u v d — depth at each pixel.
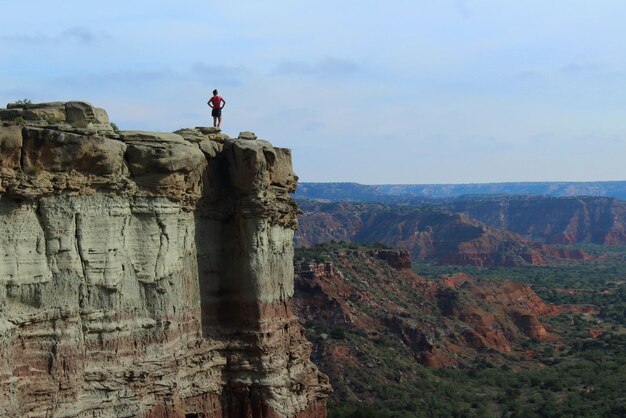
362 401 123.25
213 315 41.56
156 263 36.12
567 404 123.56
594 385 136.38
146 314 35.94
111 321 34.28
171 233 36.81
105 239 34.00
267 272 42.25
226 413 40.97
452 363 154.12
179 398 37.31
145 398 35.06
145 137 36.34
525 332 186.12
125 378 34.41
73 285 32.94
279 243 43.47
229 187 42.06
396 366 139.25
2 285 30.78
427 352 152.25
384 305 166.62
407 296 178.38
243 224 41.59
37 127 32.41
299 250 184.12
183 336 38.44
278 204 43.22
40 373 31.81
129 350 35.00
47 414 31.72
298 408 43.56
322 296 159.12
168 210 36.47
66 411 32.28
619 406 119.06
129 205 35.25
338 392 125.25
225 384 41.06
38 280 31.94
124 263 34.97
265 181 41.75
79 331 33.19
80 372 33.06
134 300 35.38
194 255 39.94
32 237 31.89
